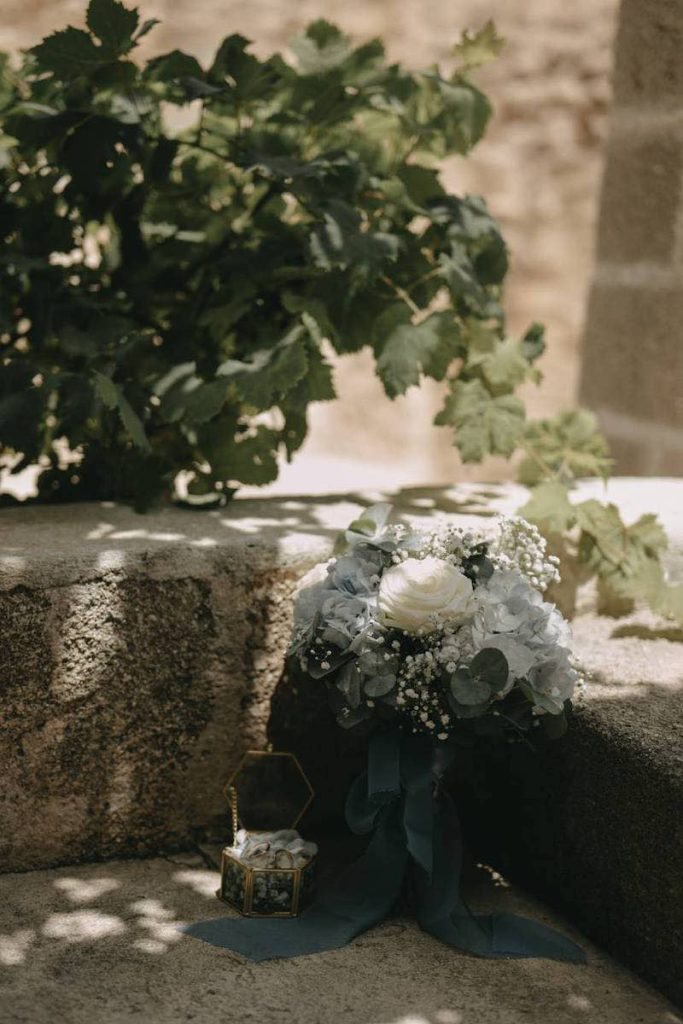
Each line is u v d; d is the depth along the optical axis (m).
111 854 2.16
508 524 2.10
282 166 2.35
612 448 3.19
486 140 3.60
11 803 2.06
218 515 2.38
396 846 2.04
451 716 1.96
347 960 1.90
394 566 1.96
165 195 2.61
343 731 2.29
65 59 2.27
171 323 2.62
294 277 2.47
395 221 2.61
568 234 3.51
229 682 2.18
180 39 3.64
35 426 2.28
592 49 3.41
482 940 1.94
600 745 1.93
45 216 2.51
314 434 3.92
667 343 2.98
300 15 3.61
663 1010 1.78
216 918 1.99
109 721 2.10
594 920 1.97
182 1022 1.70
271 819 2.28
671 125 2.93
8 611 1.98
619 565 2.39
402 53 3.61
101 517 2.32
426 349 2.41
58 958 1.85
